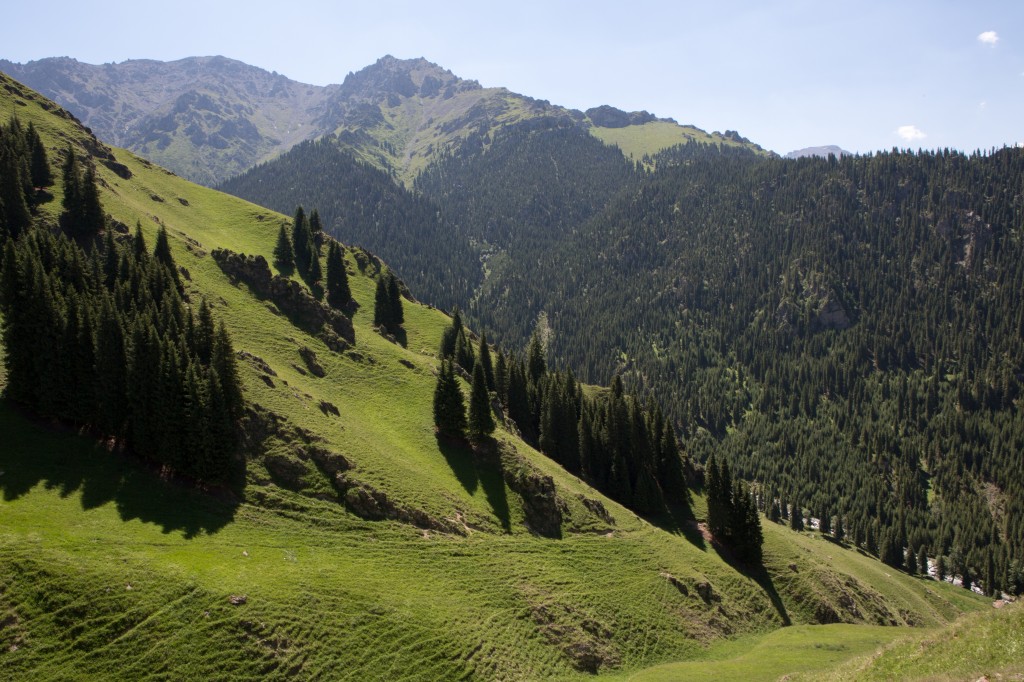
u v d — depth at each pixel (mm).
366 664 49906
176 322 75375
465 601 62156
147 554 51188
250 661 46062
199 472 62312
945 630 37125
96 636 43688
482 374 94812
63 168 108438
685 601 79688
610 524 91875
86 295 73000
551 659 60156
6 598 43531
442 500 77688
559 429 115875
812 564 107062
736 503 102875
